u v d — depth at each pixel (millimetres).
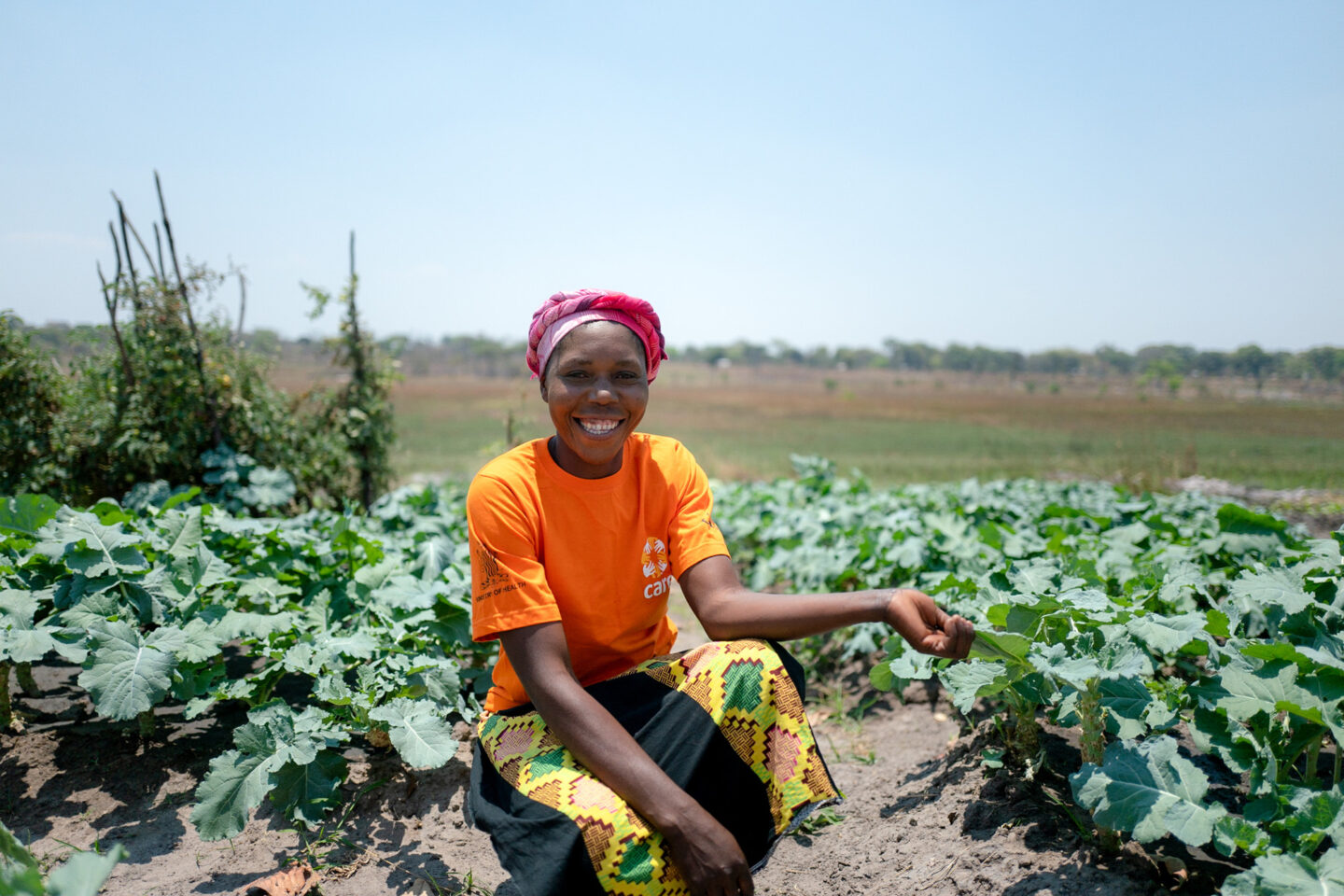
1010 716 3166
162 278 6262
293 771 2752
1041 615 2592
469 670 3566
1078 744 2936
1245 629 3506
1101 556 4281
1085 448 25438
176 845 2697
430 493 5977
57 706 3436
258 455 6672
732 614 2252
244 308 6762
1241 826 1981
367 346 7680
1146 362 103438
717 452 23641
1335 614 2662
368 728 3100
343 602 3686
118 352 6320
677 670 2162
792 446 27000
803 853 2744
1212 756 2832
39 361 6148
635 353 2248
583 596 2295
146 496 5656
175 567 3381
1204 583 3252
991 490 8352
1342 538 3090
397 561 3844
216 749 3170
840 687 4293
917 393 87438
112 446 6055
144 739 3201
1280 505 12141
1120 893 2121
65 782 2971
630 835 1860
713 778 2047
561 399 2201
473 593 2227
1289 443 27312
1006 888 2268
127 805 2881
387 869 2598
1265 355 65250
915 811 2824
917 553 4695
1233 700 2283
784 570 5770
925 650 2021
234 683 3111
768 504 7930
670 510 2416
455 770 3072
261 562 3861
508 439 9102
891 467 19266
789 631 2191
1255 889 1824
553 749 2088
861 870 2584
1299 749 2301
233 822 2506
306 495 7270
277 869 2580
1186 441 28719
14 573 3211
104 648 2805
